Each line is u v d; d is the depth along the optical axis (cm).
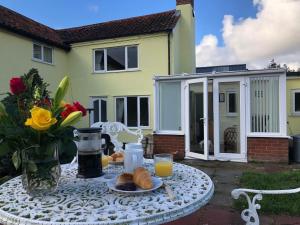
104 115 1353
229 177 664
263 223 393
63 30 1516
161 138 938
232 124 866
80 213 174
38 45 1226
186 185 229
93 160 246
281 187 532
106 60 1340
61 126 188
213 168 765
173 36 1230
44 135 184
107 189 218
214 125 870
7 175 571
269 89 827
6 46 1058
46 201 195
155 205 185
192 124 902
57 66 1330
